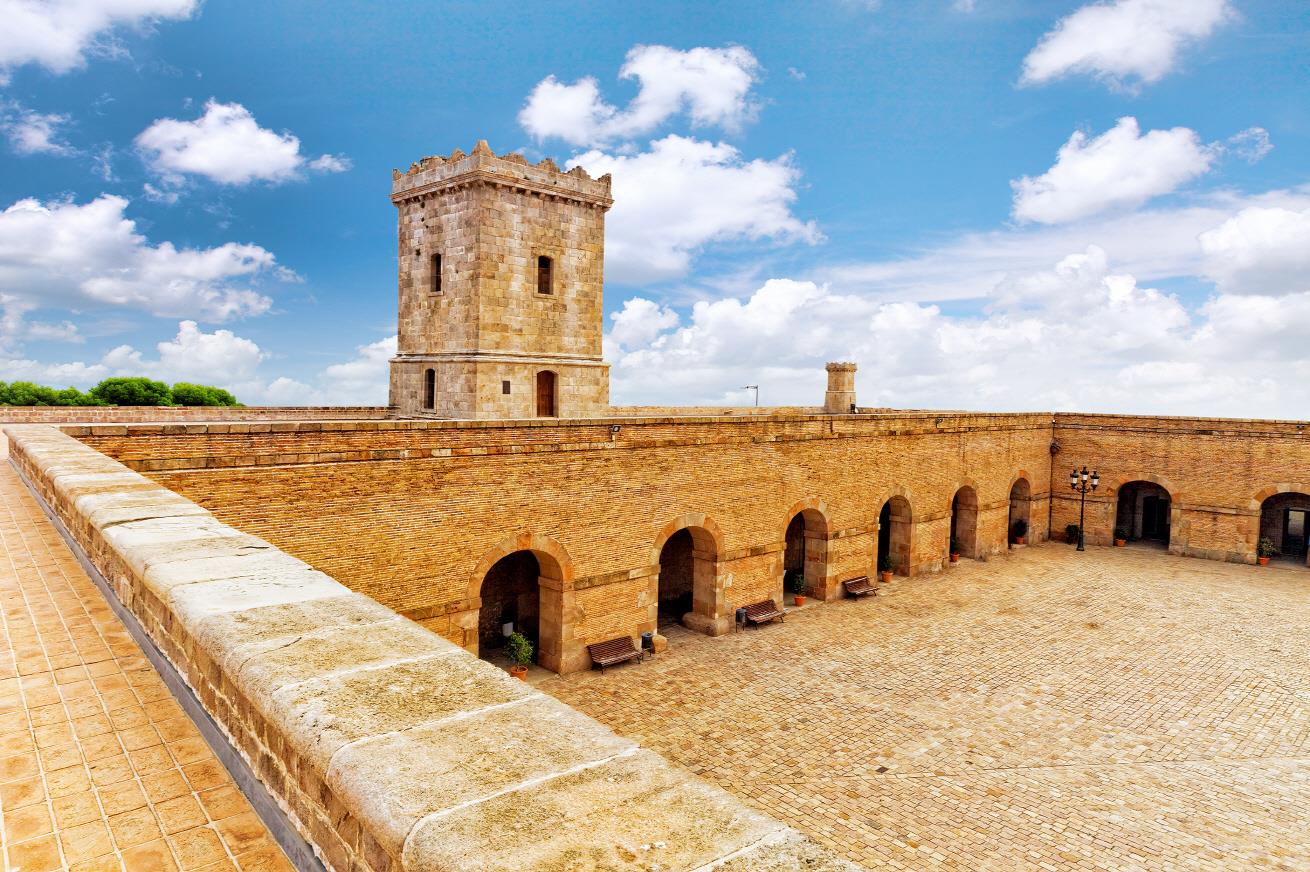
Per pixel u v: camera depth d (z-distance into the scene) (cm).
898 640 2423
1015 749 1709
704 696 1959
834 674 2125
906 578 3222
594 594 2116
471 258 2858
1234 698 2023
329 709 346
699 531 2450
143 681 590
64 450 1257
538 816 271
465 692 369
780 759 1641
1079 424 4091
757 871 245
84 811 430
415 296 3119
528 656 2050
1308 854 1334
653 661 2198
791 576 3164
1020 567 3481
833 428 2802
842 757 1655
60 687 579
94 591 802
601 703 1905
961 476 3469
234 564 586
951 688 2045
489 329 2873
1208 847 1349
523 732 332
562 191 3028
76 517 891
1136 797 1516
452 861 246
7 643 663
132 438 1367
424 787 286
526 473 1925
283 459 1522
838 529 2869
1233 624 2658
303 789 360
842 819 1419
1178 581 3259
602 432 2081
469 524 1822
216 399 5456
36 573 866
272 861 387
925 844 1343
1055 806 1476
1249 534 3616
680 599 2825
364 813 283
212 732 486
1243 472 3619
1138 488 4222
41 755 487
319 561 1582
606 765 310
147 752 489
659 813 277
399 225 3166
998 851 1324
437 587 1772
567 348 3142
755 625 2536
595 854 251
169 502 827
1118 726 1841
